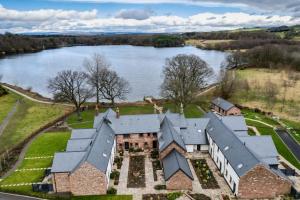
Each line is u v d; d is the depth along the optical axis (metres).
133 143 73.75
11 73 181.25
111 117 75.38
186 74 108.19
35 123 95.19
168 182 55.12
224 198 52.47
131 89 138.50
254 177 50.69
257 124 89.06
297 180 58.41
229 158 56.69
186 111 103.75
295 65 170.38
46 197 53.38
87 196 53.91
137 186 57.00
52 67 196.75
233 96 122.25
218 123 70.56
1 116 103.31
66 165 54.91
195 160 67.75
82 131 70.06
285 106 109.38
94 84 113.25
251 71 168.38
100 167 53.47
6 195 54.44
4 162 66.06
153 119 75.19
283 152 70.88
